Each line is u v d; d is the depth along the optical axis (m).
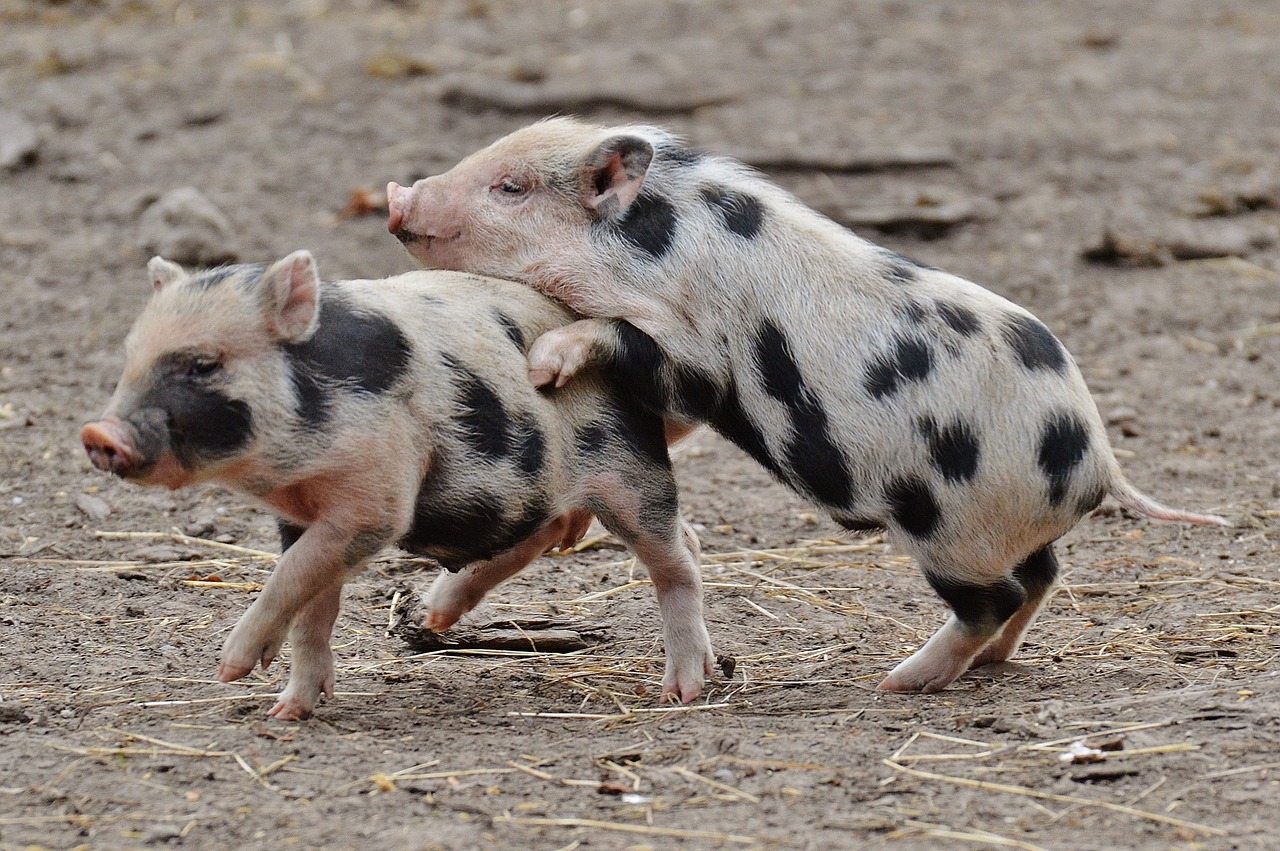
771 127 58.72
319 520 21.25
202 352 20.06
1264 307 45.91
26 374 39.16
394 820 18.44
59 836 18.03
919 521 23.23
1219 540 31.02
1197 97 65.56
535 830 18.20
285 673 24.44
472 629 26.45
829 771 19.72
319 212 50.19
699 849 17.66
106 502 32.12
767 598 28.88
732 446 37.38
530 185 24.34
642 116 59.47
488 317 22.77
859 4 77.38
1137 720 21.06
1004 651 25.08
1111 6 80.31
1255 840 17.62
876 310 23.30
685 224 23.89
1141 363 42.03
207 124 57.06
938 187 54.62
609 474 23.25
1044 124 61.09
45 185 52.22
